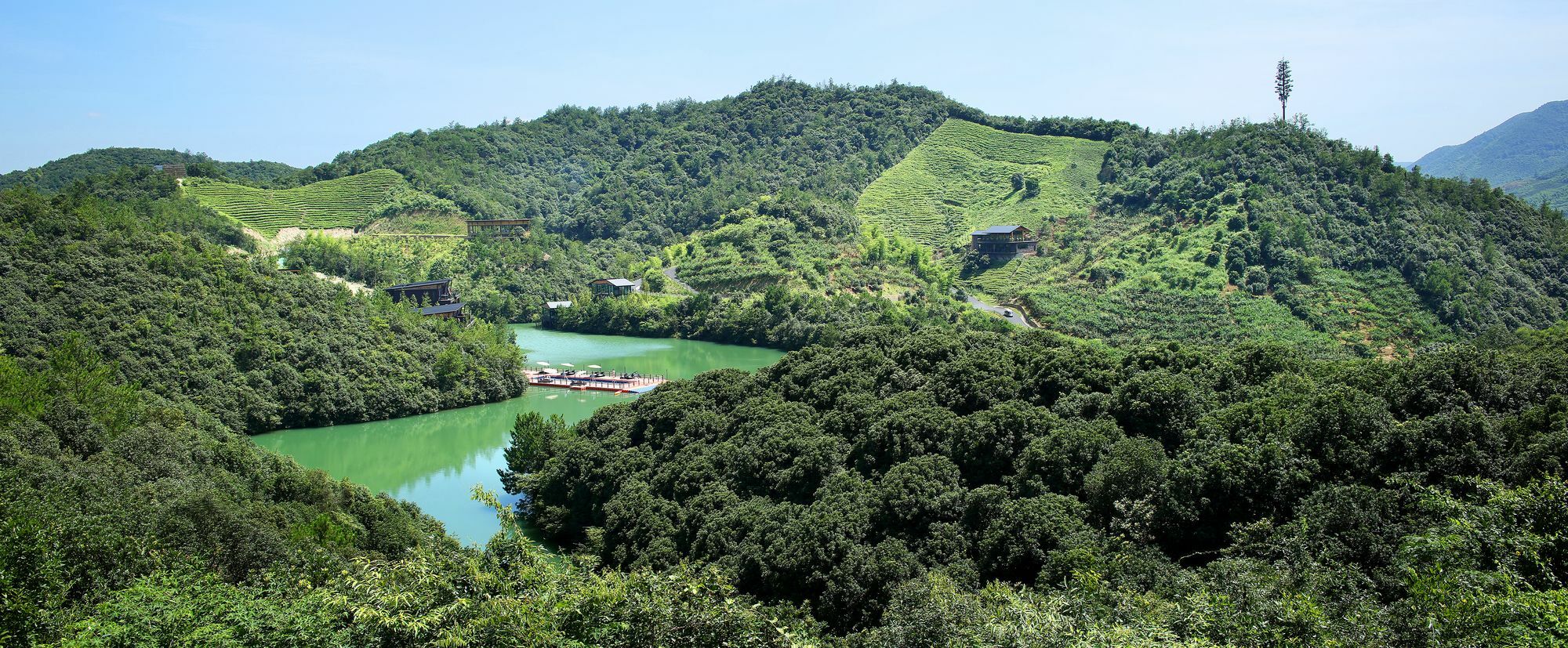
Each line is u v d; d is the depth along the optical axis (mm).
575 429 94250
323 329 133750
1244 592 37281
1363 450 55031
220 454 82438
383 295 172250
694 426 81562
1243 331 168375
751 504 67250
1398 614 34094
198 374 111500
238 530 54844
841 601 55281
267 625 34094
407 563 33625
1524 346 81500
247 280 132250
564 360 185875
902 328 97875
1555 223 197250
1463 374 60562
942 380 78188
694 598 34688
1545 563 35375
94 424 74062
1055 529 55125
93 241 121375
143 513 54844
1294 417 59594
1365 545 47562
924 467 64500
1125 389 68938
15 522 41719
